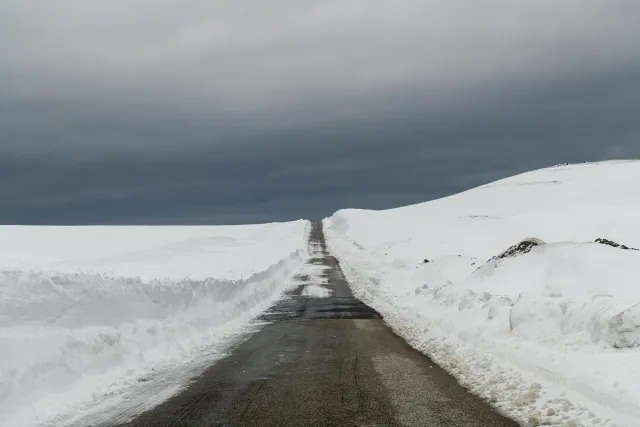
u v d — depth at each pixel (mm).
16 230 68562
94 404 6992
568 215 61719
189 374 8898
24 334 7473
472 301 13633
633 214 58781
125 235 67625
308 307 19859
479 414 6141
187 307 13641
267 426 5844
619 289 12883
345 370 8914
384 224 76062
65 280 9180
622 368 6531
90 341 8594
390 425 5789
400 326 14547
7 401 6391
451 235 54156
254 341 12586
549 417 5781
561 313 9523
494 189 103125
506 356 8742
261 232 80375
